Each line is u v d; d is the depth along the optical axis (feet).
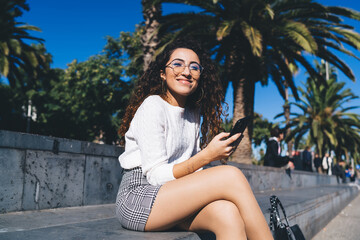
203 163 5.32
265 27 32.55
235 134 5.29
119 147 13.51
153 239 4.85
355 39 32.94
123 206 5.62
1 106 92.38
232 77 38.99
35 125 93.66
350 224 18.94
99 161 12.48
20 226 7.33
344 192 29.78
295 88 41.57
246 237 4.86
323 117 85.81
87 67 72.54
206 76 7.04
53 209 10.41
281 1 31.94
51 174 10.44
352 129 88.07
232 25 30.25
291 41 34.86
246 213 4.84
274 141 31.14
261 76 38.81
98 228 5.82
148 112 5.65
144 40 28.86
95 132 86.63
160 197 5.18
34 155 9.89
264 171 26.50
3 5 55.42
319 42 35.99
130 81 70.33
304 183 40.55
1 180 8.93
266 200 13.04
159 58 6.61
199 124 6.91
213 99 7.17
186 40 6.91
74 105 79.87
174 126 6.03
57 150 10.66
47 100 92.27
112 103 74.84
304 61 38.17
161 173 5.33
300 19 35.29
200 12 35.24
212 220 4.93
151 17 28.96
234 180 4.93
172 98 6.44
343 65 36.14
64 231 5.47
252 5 30.48
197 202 4.99
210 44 37.52
